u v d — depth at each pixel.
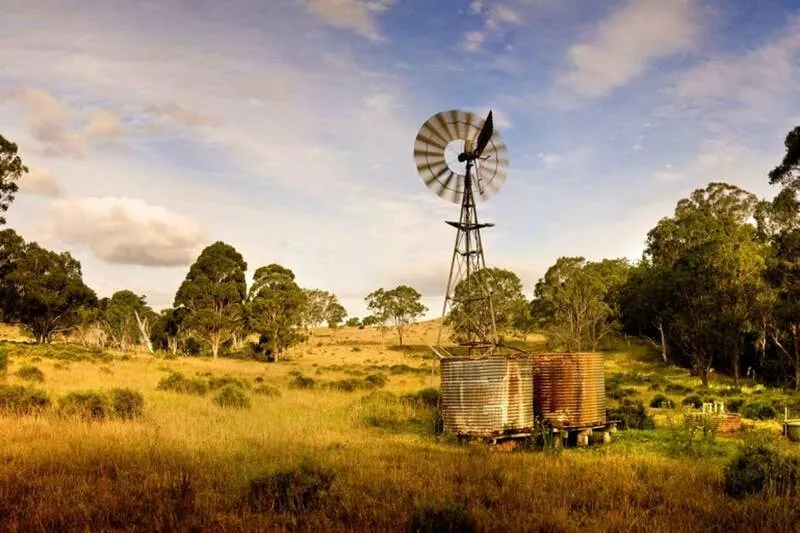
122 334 91.19
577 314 73.69
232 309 87.50
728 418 22.39
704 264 56.06
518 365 18.78
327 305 137.12
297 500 10.59
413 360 83.62
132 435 15.80
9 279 79.81
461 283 25.81
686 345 59.91
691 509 10.62
